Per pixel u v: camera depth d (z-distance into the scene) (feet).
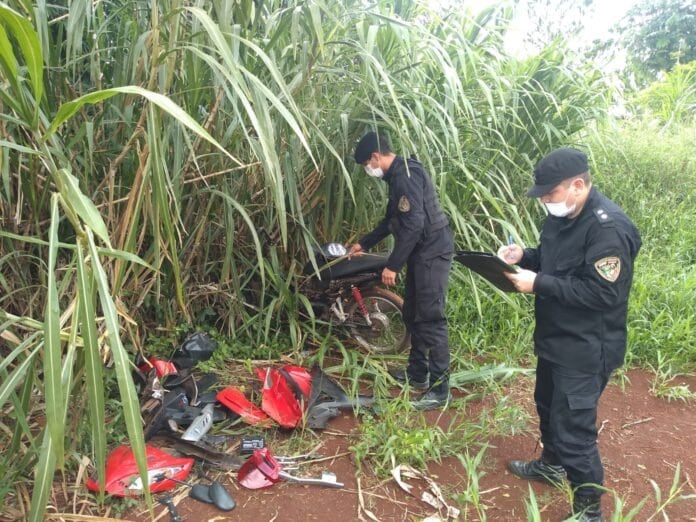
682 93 25.20
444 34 10.71
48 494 4.55
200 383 9.14
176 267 6.10
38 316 7.84
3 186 7.03
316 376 8.90
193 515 6.44
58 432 3.83
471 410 9.14
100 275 4.21
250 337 10.51
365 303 11.13
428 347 9.12
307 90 8.93
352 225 11.10
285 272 11.09
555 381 6.33
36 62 3.56
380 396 8.98
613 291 5.68
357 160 8.93
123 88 3.78
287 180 8.76
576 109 12.66
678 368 10.59
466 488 7.16
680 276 13.03
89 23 7.00
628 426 8.84
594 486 6.16
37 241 4.81
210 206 9.00
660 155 18.78
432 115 10.41
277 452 7.72
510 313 11.65
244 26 7.05
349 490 7.03
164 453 7.10
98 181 8.04
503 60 11.75
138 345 8.38
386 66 9.68
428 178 8.93
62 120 4.04
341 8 8.87
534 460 7.58
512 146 12.66
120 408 7.75
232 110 8.26
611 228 5.69
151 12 6.51
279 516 6.51
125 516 6.31
